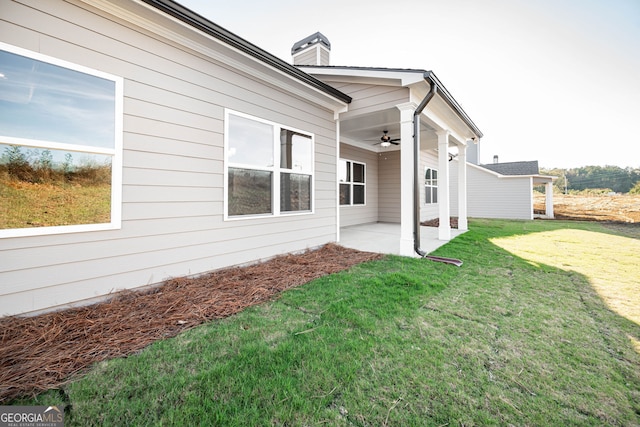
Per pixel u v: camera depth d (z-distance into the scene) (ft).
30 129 7.16
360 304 8.58
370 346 6.22
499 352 6.07
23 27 6.96
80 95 7.91
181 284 9.82
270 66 12.60
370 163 33.65
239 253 12.45
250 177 13.00
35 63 7.20
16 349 5.73
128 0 8.24
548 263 14.24
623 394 4.78
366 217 33.04
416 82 14.71
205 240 11.07
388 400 4.59
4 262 6.67
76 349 5.86
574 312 8.23
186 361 5.60
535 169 49.62
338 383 4.98
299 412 4.29
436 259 14.71
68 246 7.66
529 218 46.14
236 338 6.53
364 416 4.24
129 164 8.85
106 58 8.35
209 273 11.20
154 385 4.85
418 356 5.87
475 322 7.53
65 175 7.81
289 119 15.01
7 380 4.81
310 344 6.23
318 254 15.67
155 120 9.50
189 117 10.48
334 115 18.53
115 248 8.55
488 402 4.56
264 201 13.73
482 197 50.29
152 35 9.41
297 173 15.79
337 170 18.97
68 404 4.41
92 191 8.21
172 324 7.15
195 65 10.67
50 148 7.41
